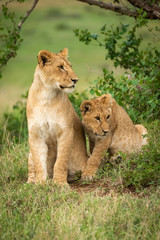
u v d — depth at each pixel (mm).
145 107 12250
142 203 8055
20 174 10531
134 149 10969
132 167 9969
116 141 10914
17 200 8602
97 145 10398
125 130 11039
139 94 11984
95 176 9930
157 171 8969
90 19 55031
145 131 11516
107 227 7309
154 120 12062
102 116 10047
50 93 9484
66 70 9414
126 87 11211
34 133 9703
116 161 10422
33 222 7605
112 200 8258
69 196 8719
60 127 9609
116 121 10766
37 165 9750
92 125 10156
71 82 9367
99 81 11820
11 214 7996
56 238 7070
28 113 9727
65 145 9688
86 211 7781
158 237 6934
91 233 7066
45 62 9422
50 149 10102
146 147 9602
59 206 8258
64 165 9727
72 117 9859
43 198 8609
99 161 10266
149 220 7375
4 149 12422
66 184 9562
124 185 9141
